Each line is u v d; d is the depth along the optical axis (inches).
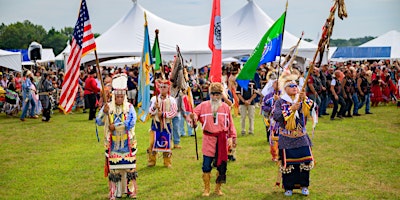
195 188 289.6
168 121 344.2
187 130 511.5
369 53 1648.6
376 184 290.5
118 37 951.6
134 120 263.3
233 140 274.7
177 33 979.9
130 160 264.4
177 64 408.8
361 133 500.7
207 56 927.0
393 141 446.3
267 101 353.1
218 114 267.6
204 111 269.6
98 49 925.2
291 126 257.0
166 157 347.9
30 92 691.4
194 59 927.0
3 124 644.7
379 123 584.1
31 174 338.3
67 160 387.5
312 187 284.8
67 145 464.4
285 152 260.2
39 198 276.4
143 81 352.2
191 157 385.1
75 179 321.7
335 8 235.3
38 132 560.1
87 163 374.3
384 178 304.8
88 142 482.0
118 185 268.2
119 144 262.7
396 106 804.6
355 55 1659.7
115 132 262.2
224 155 266.7
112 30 971.3
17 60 1003.3
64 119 693.3
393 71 908.0
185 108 400.8
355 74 676.7
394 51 1654.8
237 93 501.4
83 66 1039.6
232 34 971.3
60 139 503.5
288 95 260.2
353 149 407.5
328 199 258.7
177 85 411.2
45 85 665.0
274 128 354.0
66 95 266.5
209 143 268.1
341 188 281.7
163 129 343.0
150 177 319.3
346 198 260.4
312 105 260.7
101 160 386.0
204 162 269.3
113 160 262.4
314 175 315.0
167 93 344.2
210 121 267.4
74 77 267.6
